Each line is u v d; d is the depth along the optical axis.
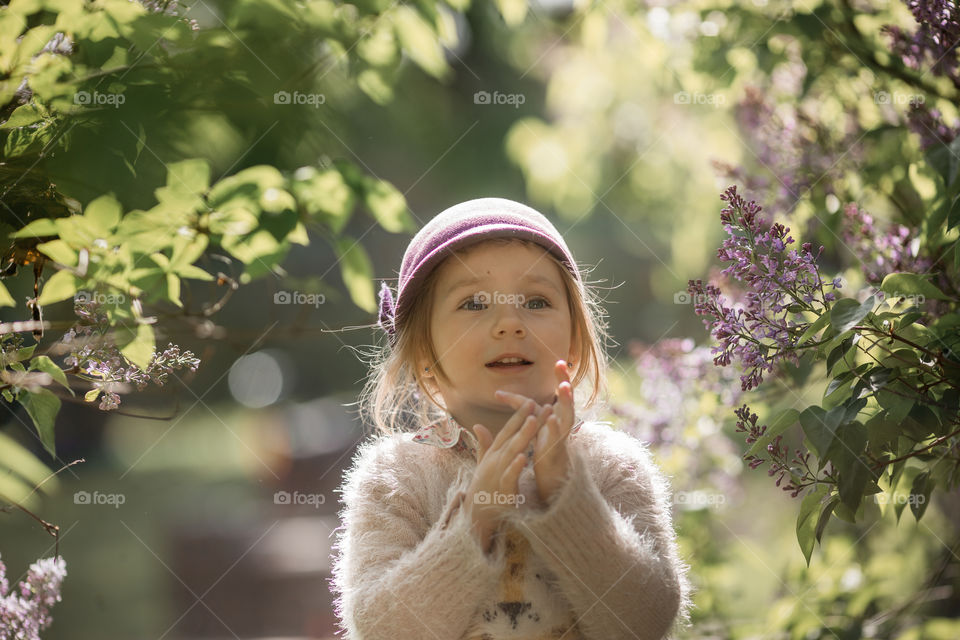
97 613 6.52
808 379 2.96
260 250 2.50
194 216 2.23
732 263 2.03
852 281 2.86
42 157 1.96
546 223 2.18
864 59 2.95
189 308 2.36
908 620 3.24
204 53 1.92
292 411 15.05
